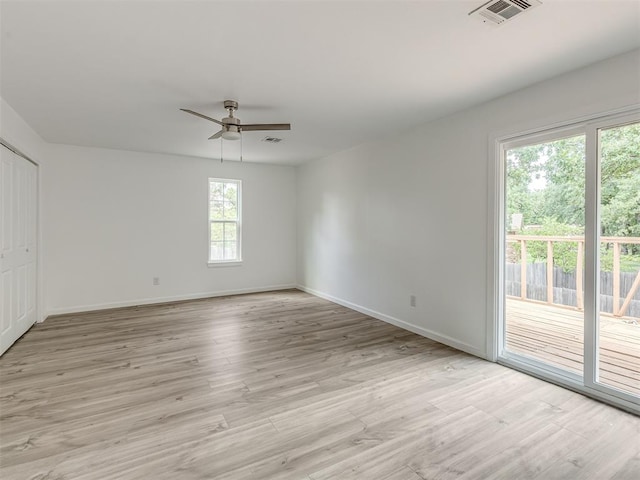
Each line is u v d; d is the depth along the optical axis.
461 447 1.91
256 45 2.16
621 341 2.58
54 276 4.71
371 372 2.89
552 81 2.62
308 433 2.04
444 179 3.54
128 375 2.82
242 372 2.89
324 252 5.73
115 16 1.84
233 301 5.55
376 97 3.02
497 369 2.94
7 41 2.09
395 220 4.21
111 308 5.07
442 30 1.99
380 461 1.80
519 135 2.88
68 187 4.78
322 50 2.22
